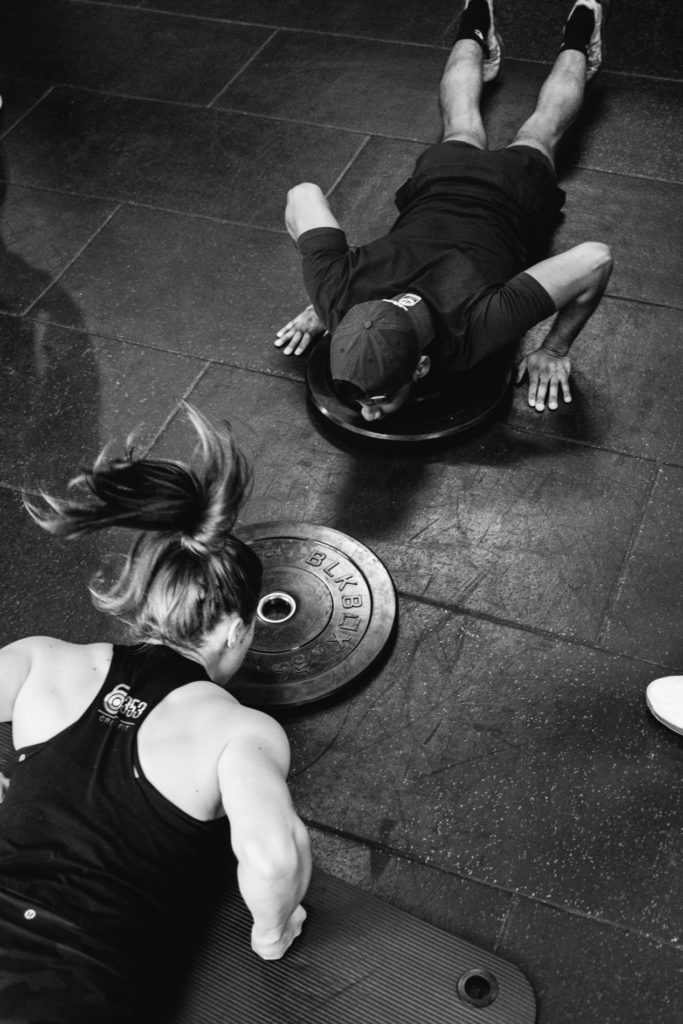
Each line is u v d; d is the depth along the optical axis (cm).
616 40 438
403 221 320
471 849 231
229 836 227
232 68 449
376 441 307
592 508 292
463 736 249
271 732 185
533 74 427
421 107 420
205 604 192
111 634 276
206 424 188
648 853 228
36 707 189
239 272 367
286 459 311
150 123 429
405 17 462
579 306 298
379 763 246
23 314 361
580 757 244
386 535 291
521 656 263
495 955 211
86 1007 168
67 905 173
